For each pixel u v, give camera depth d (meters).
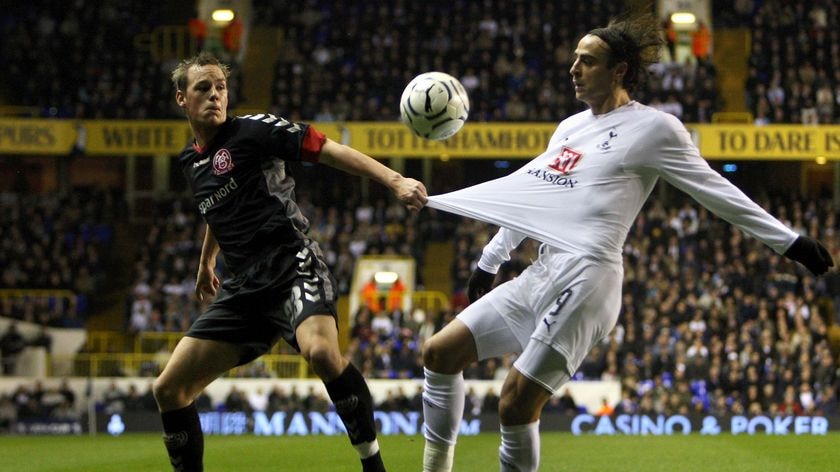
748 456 43.56
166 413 23.98
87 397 83.50
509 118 104.31
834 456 43.16
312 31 118.75
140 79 111.00
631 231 100.19
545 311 22.95
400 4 119.44
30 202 109.50
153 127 102.50
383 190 115.12
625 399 76.94
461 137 101.00
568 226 22.89
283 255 23.31
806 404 77.56
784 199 108.94
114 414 75.06
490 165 119.12
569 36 114.00
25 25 117.44
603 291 22.62
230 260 23.94
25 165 119.50
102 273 105.25
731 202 22.20
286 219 23.42
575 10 116.19
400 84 110.38
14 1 118.56
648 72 23.73
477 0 118.31
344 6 120.19
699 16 121.94
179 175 120.00
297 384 82.62
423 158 119.06
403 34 116.88
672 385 78.62
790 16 115.69
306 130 23.30
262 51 124.25
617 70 23.23
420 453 44.84
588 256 22.59
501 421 23.03
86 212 109.69
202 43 117.25
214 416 73.06
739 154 100.56
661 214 101.44
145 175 120.44
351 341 88.94
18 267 100.81
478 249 99.06
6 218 106.81
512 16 116.88
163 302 95.75
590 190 22.86
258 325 23.77
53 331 93.62
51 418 75.00
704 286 92.38
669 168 22.55
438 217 108.75
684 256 97.88
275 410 76.94
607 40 23.12
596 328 22.75
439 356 23.75
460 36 113.69
